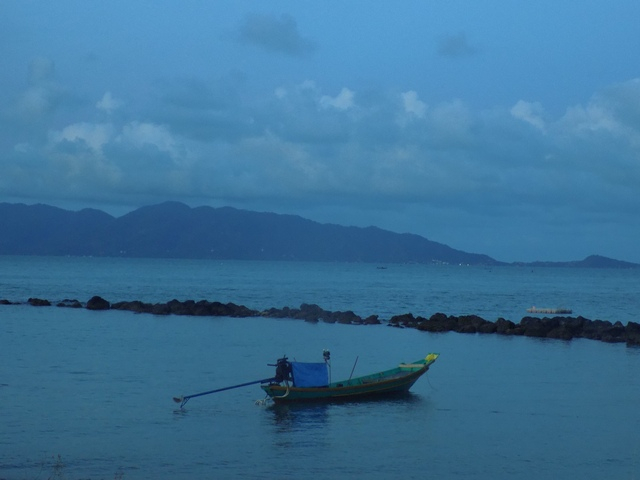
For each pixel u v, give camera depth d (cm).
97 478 1905
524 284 16500
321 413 2666
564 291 13262
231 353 4091
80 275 15438
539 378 3425
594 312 8344
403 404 2825
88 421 2473
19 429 2358
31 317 5950
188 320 5991
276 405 2778
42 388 2986
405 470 2011
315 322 6072
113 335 4834
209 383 3159
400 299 9838
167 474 1948
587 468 2052
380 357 4094
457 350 4447
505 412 2702
